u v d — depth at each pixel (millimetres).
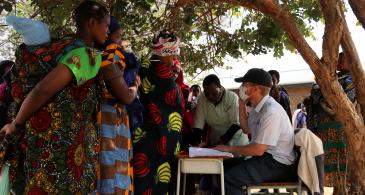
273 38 5531
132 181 3445
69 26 4953
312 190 3869
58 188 2424
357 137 3871
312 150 3889
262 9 3811
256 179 4031
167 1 5258
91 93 2578
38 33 2570
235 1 3949
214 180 4164
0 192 2596
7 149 2553
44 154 2445
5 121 3516
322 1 3705
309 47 3777
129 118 3406
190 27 5430
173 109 3959
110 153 3008
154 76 3875
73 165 2459
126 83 3084
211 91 4859
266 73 4195
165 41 3875
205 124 5176
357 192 3902
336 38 3711
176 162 4051
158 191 3799
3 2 3867
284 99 5957
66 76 2404
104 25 2703
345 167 5066
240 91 4293
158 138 3836
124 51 3023
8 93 3527
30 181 2441
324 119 5328
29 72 2555
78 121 2504
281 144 4090
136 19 5430
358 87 4004
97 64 2551
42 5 4562
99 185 2969
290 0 5559
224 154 3771
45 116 2465
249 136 5422
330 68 3771
